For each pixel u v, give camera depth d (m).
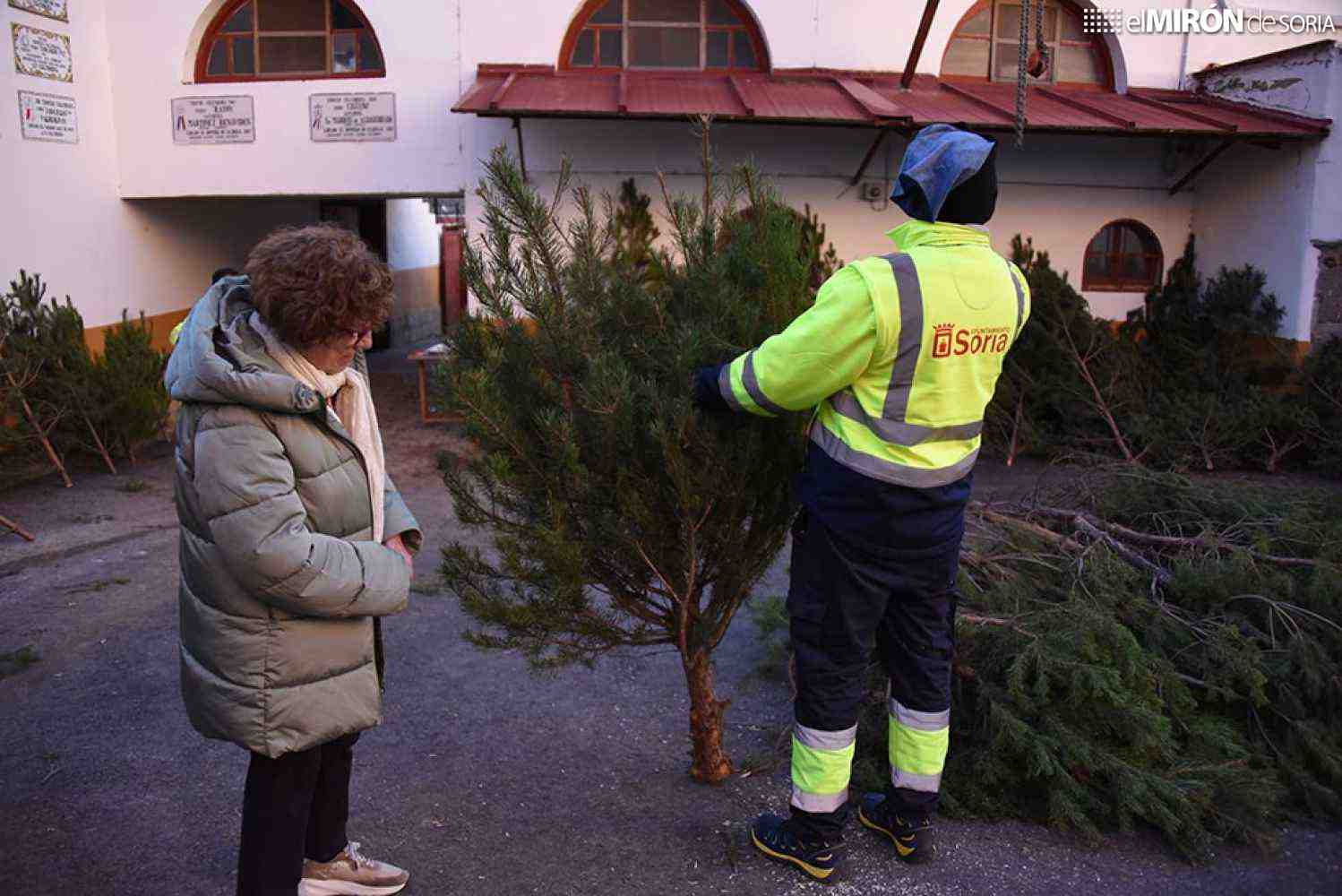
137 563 5.95
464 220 9.49
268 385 2.13
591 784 3.49
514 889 2.88
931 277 2.54
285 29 9.52
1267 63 9.60
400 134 9.41
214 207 11.18
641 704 4.14
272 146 9.48
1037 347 8.65
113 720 3.93
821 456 2.74
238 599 2.23
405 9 9.24
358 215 15.15
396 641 4.76
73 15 8.88
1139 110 9.43
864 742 3.53
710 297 2.92
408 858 3.02
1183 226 10.48
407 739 3.80
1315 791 3.45
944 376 2.59
